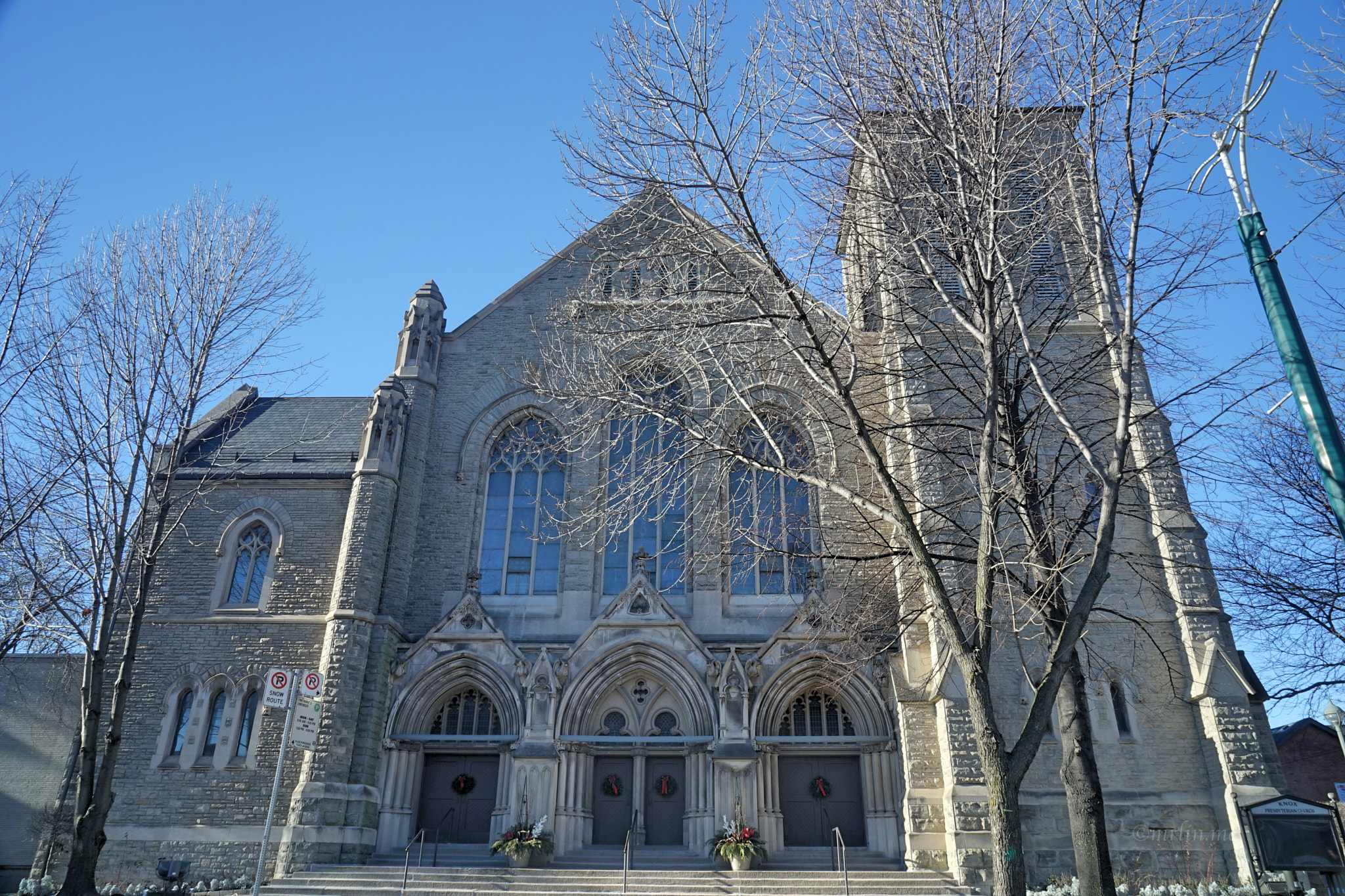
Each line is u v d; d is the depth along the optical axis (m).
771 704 23.58
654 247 14.87
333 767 22.39
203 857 22.58
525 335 29.16
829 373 15.18
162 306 21.83
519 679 23.92
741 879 19.95
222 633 25.06
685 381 26.52
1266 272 10.78
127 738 23.98
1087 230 14.96
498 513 27.36
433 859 22.19
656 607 24.55
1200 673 21.44
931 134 13.84
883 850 22.11
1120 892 18.95
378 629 24.38
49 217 21.95
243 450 28.61
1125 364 12.32
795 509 25.83
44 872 22.80
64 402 20.69
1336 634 20.78
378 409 26.59
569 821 22.64
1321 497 22.03
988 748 10.86
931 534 16.86
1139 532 23.28
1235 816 20.02
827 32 14.51
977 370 19.31
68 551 20.89
